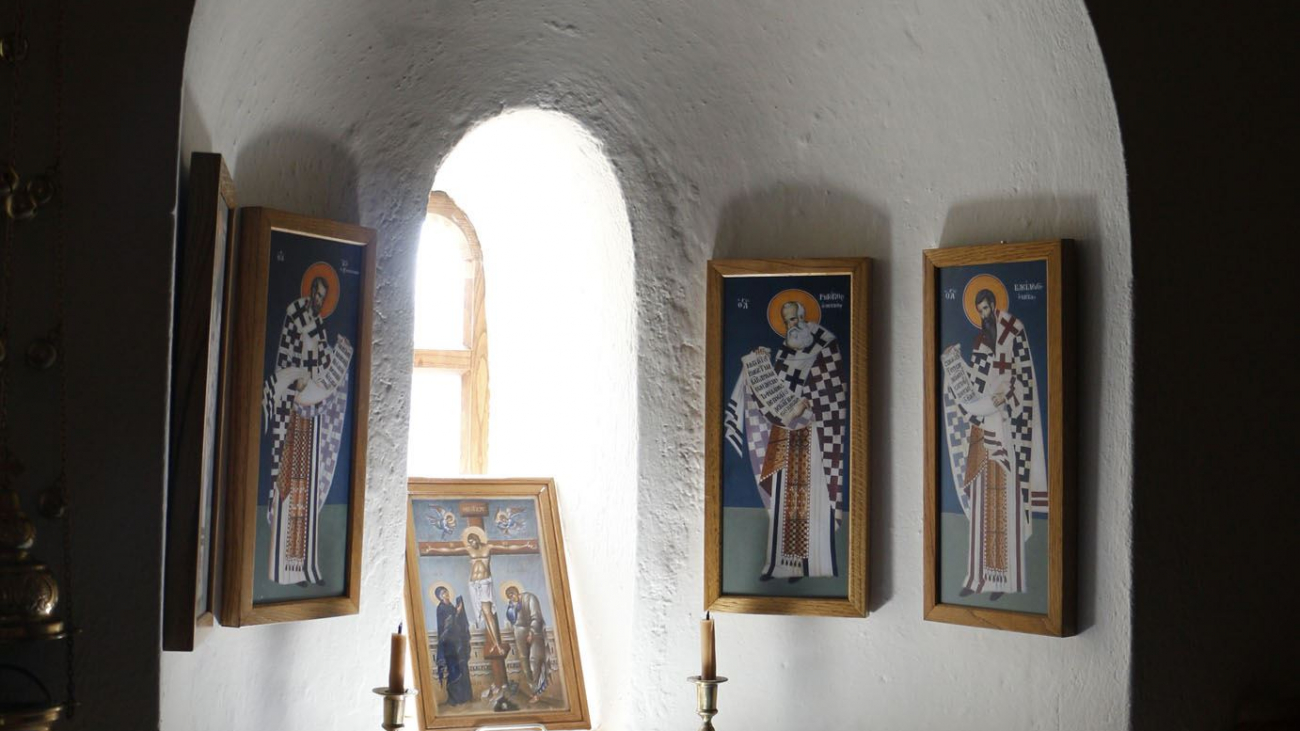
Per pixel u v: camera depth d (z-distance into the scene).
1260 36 2.14
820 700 2.44
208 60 1.75
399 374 2.36
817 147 2.49
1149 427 2.06
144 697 1.56
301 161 2.19
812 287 2.46
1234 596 2.06
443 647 2.52
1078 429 2.16
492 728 2.50
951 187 2.35
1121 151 2.08
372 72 2.30
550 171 2.68
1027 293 2.21
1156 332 2.07
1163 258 2.08
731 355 2.50
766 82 2.51
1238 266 2.11
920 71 2.36
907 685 2.37
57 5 1.58
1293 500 2.10
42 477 1.55
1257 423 2.10
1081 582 2.15
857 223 2.47
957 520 2.30
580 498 2.68
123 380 1.58
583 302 2.70
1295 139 2.15
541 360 2.80
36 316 1.56
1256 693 2.05
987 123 2.29
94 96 1.59
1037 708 2.20
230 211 1.85
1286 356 2.12
